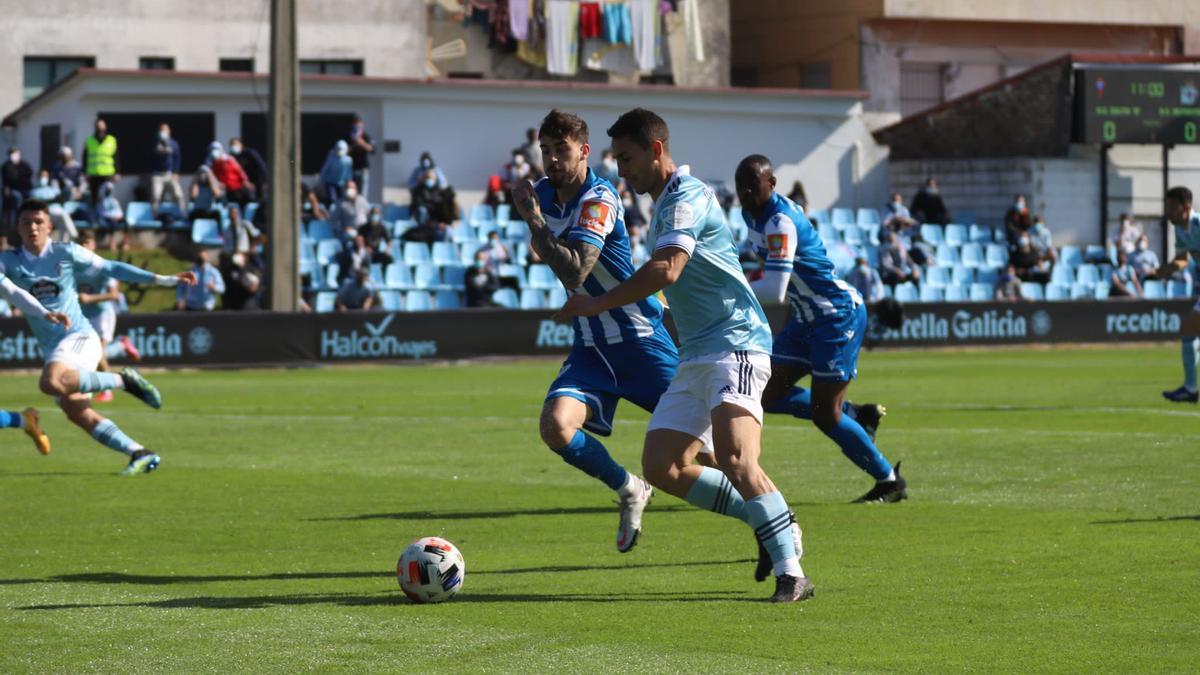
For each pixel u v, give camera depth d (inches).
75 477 1045.8
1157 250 3523.6
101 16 3161.9
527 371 2242.9
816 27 3836.1
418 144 3097.9
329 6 3253.0
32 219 1024.9
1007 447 1156.5
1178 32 4030.5
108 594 624.7
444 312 2450.8
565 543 757.3
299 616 576.1
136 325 2250.2
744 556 710.5
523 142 3184.1
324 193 2888.8
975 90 3887.8
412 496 939.3
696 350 596.4
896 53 3814.0
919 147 3634.4
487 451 1192.2
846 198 3469.5
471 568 684.1
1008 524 794.8
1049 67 3390.7
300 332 2351.1
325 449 1210.0
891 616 565.6
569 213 693.3
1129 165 3476.9
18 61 3125.0
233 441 1273.4
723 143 3361.2
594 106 3245.6
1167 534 751.1
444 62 3348.9
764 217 826.2
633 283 565.6
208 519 845.8
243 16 3260.3
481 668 490.3
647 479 612.4
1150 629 540.1
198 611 586.9
